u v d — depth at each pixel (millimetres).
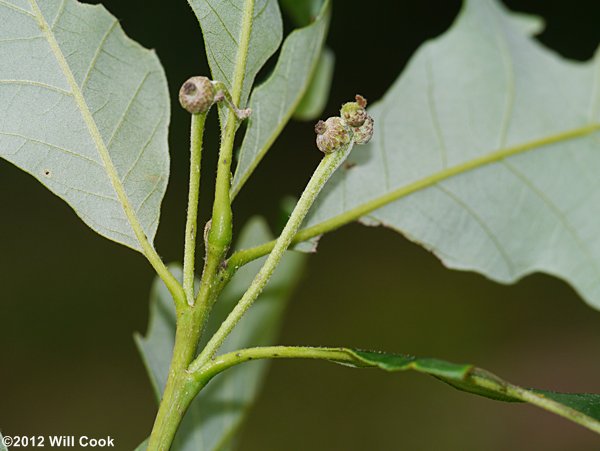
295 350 207
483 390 202
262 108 226
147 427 590
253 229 280
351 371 617
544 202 257
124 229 219
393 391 618
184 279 210
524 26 265
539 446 609
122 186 220
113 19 224
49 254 637
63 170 219
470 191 253
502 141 256
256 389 273
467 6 259
